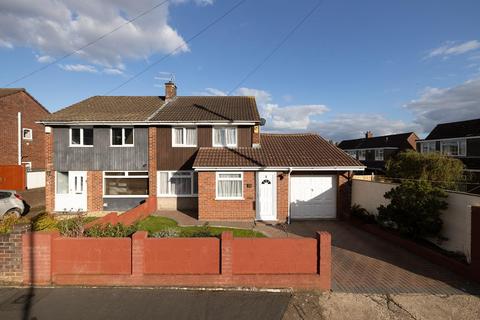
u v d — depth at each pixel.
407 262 8.48
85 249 6.80
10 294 6.29
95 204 16.41
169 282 6.70
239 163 13.85
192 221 13.46
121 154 16.42
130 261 6.79
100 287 6.62
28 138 26.05
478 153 28.17
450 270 7.86
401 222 10.02
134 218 12.47
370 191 12.86
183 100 20.20
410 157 16.69
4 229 6.93
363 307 6.00
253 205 13.83
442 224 9.05
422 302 6.21
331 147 16.11
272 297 6.32
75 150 16.41
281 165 13.64
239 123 16.05
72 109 17.91
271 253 6.77
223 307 5.91
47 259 6.73
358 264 8.32
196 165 13.63
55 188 16.38
